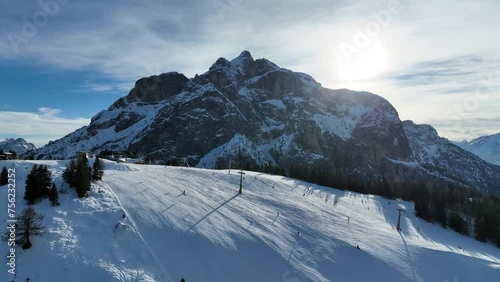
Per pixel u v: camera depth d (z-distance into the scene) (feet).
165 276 135.74
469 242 293.64
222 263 155.33
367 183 486.79
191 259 151.84
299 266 166.91
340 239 204.44
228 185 283.59
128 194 204.33
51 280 121.39
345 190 426.51
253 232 189.47
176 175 288.10
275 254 172.14
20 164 225.35
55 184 189.88
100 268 128.77
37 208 162.40
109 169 279.49
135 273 131.44
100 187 204.54
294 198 283.18
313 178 437.17
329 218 242.78
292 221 219.82
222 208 217.97
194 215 195.11
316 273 164.66
